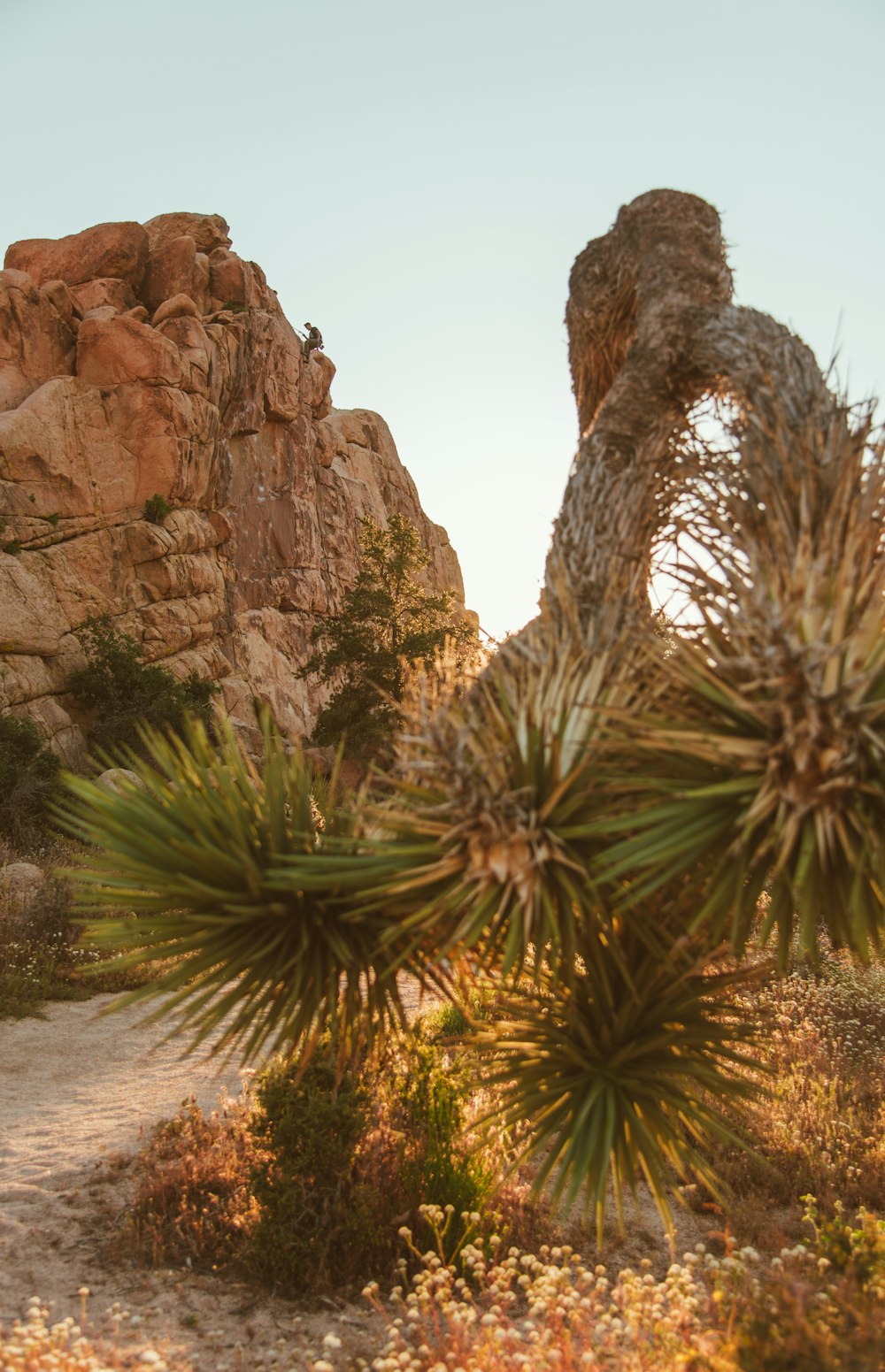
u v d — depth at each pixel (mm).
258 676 39906
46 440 31516
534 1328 3730
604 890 2512
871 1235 4293
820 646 1969
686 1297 3881
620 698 2547
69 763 27750
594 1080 3023
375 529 38344
